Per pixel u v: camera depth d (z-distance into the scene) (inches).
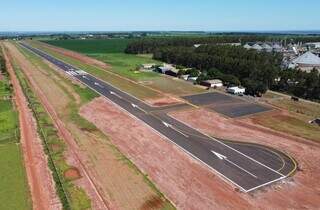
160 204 1254.3
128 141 1903.3
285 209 1261.1
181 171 1542.8
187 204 1270.9
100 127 2138.3
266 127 2204.7
